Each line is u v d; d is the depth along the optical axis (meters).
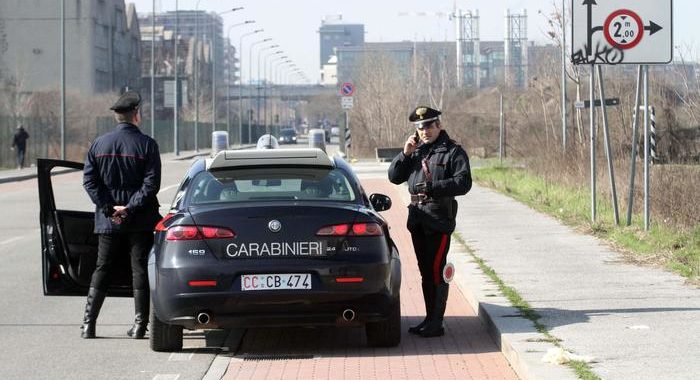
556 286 29.89
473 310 28.73
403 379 20.75
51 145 162.50
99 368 22.19
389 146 160.25
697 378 18.36
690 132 69.69
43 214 25.67
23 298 31.89
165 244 22.91
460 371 21.36
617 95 74.06
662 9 42.81
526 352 20.89
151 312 23.56
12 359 23.12
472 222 50.31
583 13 43.00
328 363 22.52
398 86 166.25
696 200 43.59
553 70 96.44
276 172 24.44
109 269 25.22
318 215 22.67
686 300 27.00
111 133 24.97
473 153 137.62
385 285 22.91
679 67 65.12
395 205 66.62
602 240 41.62
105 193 24.88
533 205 59.56
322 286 22.41
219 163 24.72
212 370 22.00
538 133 88.12
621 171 59.84
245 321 22.55
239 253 22.41
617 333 22.78
